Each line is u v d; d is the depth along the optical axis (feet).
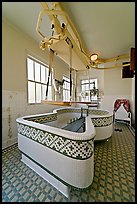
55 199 4.21
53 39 6.56
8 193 4.46
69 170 4.17
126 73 16.15
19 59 10.08
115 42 11.69
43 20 8.31
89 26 8.98
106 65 17.75
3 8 7.45
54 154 4.62
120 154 7.48
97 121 8.95
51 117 9.82
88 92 22.00
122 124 15.81
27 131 6.00
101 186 4.76
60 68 18.65
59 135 4.36
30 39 11.37
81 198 4.23
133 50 10.78
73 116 13.84
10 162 6.64
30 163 6.08
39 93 13.58
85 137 3.94
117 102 16.62
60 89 18.30
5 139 8.76
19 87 10.13
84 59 10.68
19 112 10.14
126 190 4.57
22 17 8.26
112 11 7.43
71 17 7.89
